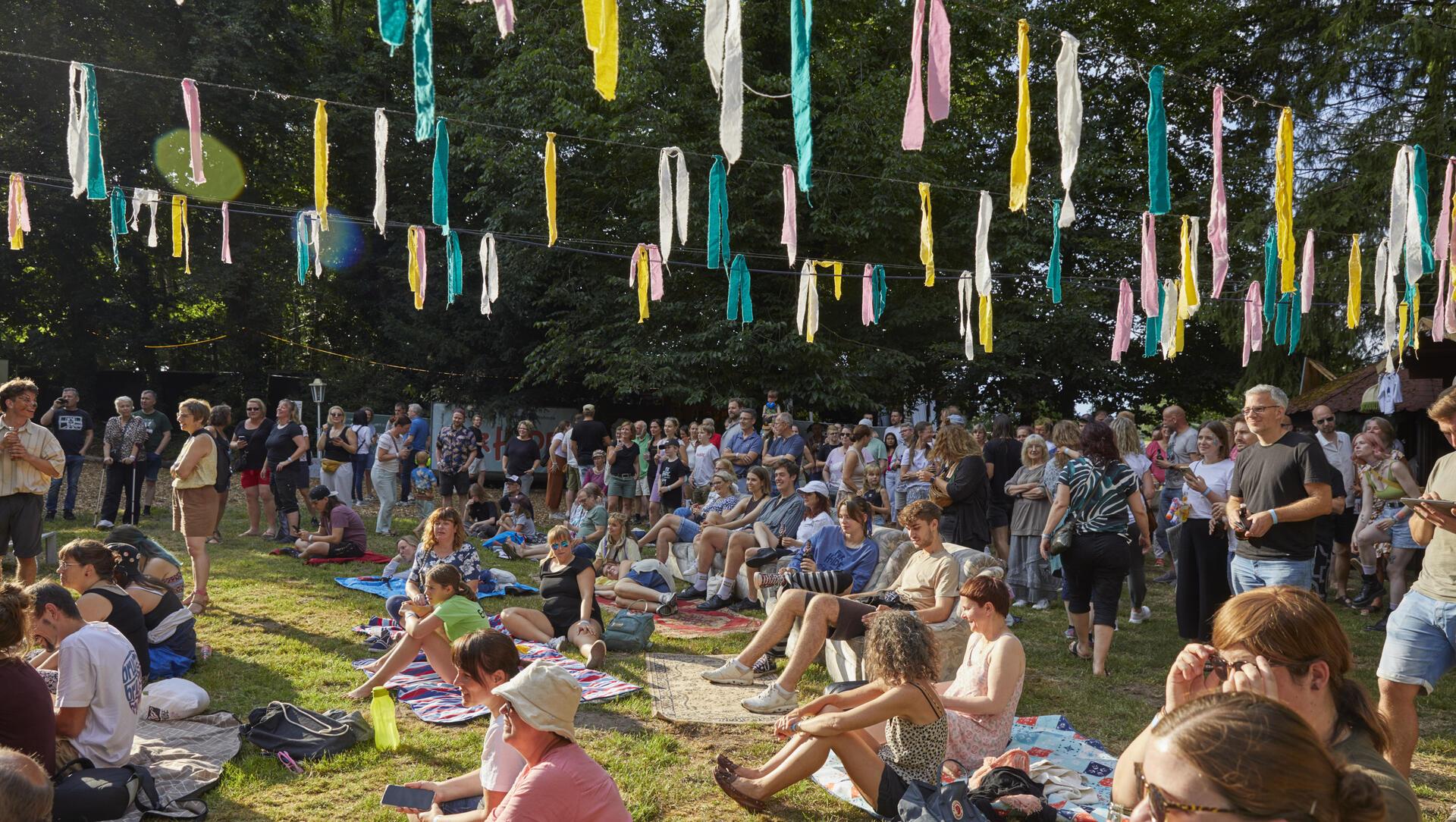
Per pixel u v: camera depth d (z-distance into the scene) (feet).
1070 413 80.64
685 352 62.90
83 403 83.66
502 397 75.82
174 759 15.33
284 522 38.42
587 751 16.51
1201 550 21.16
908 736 13.28
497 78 63.77
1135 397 82.02
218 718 17.20
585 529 35.76
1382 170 52.85
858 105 60.34
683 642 24.64
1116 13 70.38
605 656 22.66
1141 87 70.74
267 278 84.43
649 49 61.05
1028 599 28.76
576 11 63.98
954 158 67.21
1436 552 12.51
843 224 62.23
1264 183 65.87
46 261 79.41
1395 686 12.78
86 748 13.53
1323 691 6.88
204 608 26.25
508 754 11.59
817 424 64.64
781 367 62.64
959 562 20.49
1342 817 4.26
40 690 12.39
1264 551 17.17
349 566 33.86
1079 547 21.89
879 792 13.23
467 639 12.30
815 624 18.53
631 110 59.57
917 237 65.10
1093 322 71.97
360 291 86.12
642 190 60.54
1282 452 16.99
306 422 84.74
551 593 23.75
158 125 72.90
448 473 44.32
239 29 72.43
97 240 78.95
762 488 31.19
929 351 68.54
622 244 63.41
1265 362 61.77
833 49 65.46
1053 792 14.10
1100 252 69.82
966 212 65.67
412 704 18.66
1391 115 54.44
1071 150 13.94
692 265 57.67
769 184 60.95
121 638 14.19
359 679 20.52
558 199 65.82
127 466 40.34
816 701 14.28
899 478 42.93
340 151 79.46
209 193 76.18
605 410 78.89
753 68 61.87
